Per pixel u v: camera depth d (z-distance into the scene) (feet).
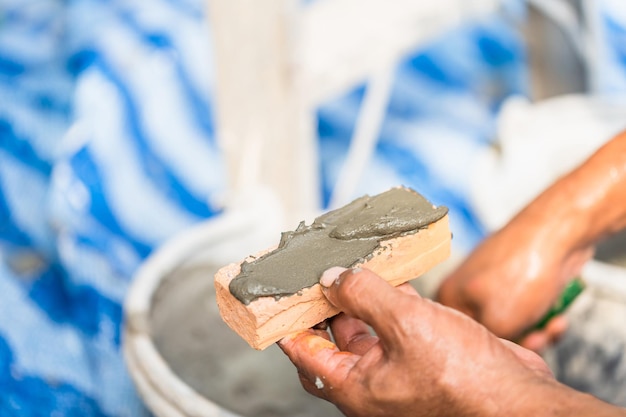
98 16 6.51
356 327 2.70
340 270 2.39
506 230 3.44
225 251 4.40
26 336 4.97
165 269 4.06
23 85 6.30
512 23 6.67
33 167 5.84
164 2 6.56
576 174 3.43
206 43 6.37
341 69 5.05
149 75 6.07
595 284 4.09
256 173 4.84
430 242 2.62
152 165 5.87
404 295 2.24
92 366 4.94
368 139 5.54
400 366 2.22
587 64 6.36
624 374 4.06
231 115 4.72
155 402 3.38
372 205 2.70
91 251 5.32
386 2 5.25
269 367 4.28
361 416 2.39
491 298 3.31
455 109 7.22
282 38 4.56
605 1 7.12
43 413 4.63
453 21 5.82
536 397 2.11
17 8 7.07
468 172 6.69
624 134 3.43
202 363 4.18
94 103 5.78
